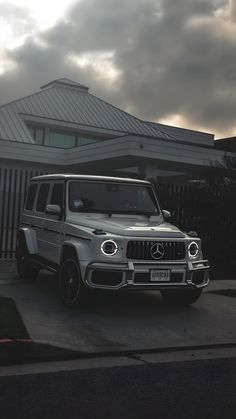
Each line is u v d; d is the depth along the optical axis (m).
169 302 9.51
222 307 9.45
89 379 5.63
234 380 5.72
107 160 27.73
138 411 4.74
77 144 35.72
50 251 9.59
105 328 7.66
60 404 4.86
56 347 6.62
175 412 4.75
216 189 14.62
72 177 9.51
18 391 5.18
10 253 14.23
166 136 37.66
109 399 5.02
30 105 35.47
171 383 5.56
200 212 14.36
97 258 7.96
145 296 10.19
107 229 8.24
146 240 8.09
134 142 25.45
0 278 11.38
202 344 7.20
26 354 6.29
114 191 9.62
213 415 4.70
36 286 10.54
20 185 14.47
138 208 9.57
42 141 34.56
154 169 28.36
